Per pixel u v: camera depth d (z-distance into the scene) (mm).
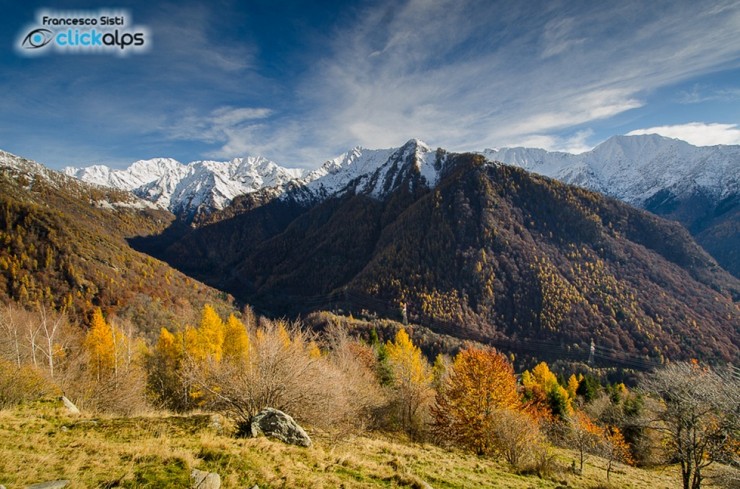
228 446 10492
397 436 25469
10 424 11656
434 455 17859
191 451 9773
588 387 64438
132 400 24516
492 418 25406
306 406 16922
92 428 12094
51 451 9258
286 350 17609
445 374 43594
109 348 36625
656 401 20812
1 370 17250
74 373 26703
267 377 16281
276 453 10836
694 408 17219
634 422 20938
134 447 9750
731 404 16312
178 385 34062
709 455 17625
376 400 28453
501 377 27703
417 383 33844
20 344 29828
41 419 12664
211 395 17734
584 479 20938
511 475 17297
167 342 41844
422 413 33062
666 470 29938
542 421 36781
